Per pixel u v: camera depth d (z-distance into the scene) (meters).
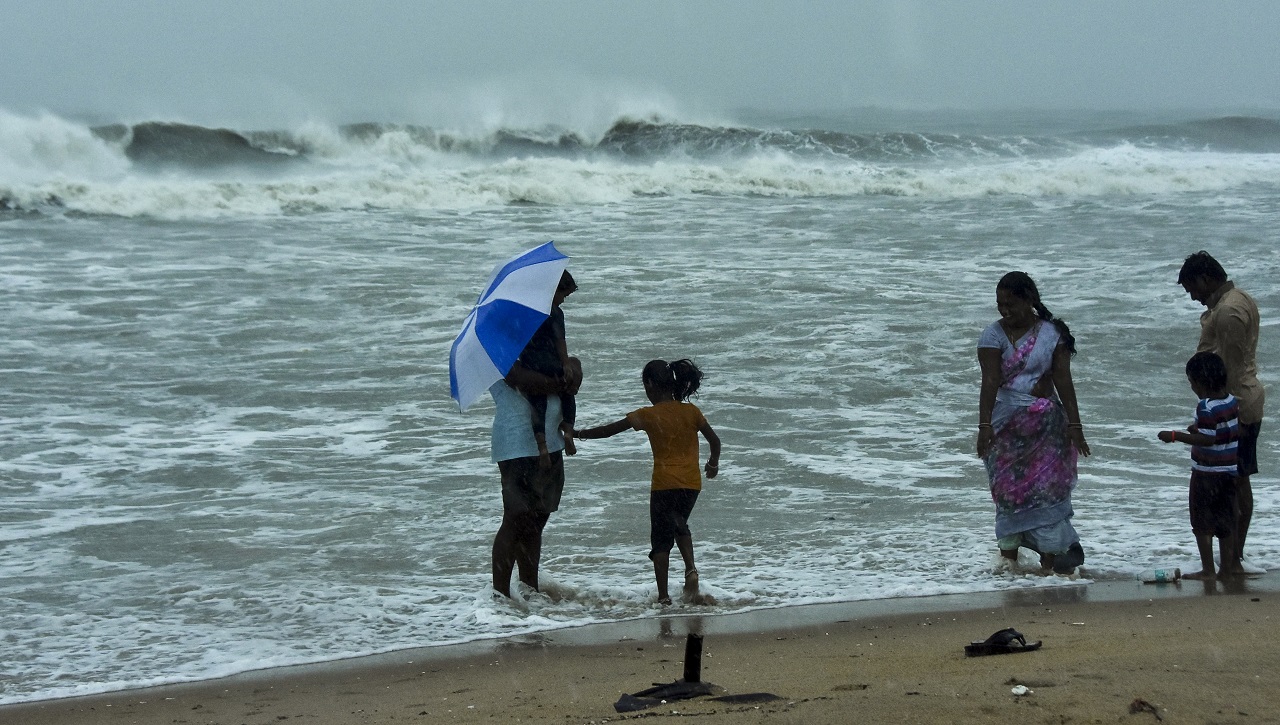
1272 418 12.48
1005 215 27.91
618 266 20.95
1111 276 20.20
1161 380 14.08
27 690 5.99
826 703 4.61
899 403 13.12
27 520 9.34
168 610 7.35
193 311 17.20
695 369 7.54
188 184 26.95
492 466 10.94
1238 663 5.04
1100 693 4.53
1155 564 8.06
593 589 7.56
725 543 8.70
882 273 20.48
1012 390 7.83
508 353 6.84
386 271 20.28
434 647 6.61
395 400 13.18
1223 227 25.72
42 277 19.14
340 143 37.72
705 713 4.59
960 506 9.66
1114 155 39.19
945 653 5.88
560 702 5.22
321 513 9.54
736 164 39.56
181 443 11.59
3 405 12.72
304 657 6.47
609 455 11.10
